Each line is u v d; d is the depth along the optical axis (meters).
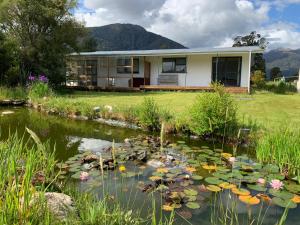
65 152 4.95
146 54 16.58
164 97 11.98
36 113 9.36
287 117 7.33
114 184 3.42
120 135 6.34
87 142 5.67
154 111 6.83
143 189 3.24
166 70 17.61
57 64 15.70
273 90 16.09
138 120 7.20
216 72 16.02
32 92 11.63
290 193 3.23
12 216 1.71
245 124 6.21
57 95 12.72
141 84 17.98
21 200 1.92
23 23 15.43
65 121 8.04
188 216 2.69
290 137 4.42
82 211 2.28
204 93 6.11
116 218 2.26
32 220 1.70
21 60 14.85
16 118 8.39
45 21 15.40
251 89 15.67
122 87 16.67
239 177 3.63
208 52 15.39
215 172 3.88
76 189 3.19
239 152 5.00
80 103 9.32
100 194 3.09
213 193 3.21
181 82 17.25
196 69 16.92
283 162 4.07
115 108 8.38
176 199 2.99
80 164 4.17
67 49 16.36
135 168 4.04
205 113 5.71
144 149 5.01
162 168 3.98
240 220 2.63
